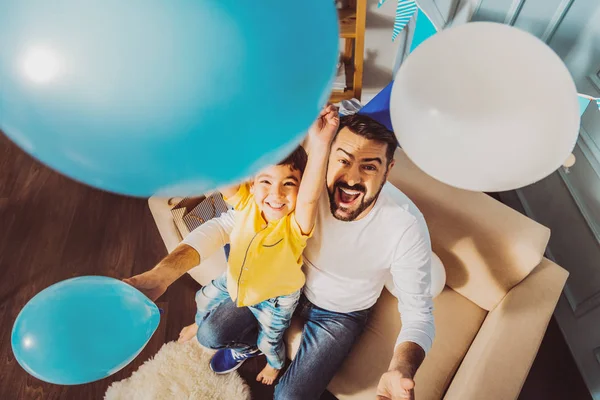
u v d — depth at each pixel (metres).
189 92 0.35
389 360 1.18
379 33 1.98
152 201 1.35
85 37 0.33
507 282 1.18
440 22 1.59
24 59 0.34
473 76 0.51
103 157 0.40
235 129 0.39
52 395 1.50
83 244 1.92
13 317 1.70
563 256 1.58
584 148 1.39
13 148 2.28
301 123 0.44
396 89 0.60
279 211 0.91
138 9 0.33
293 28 0.38
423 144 0.57
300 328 1.24
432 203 1.21
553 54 0.54
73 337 0.73
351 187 0.95
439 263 1.20
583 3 1.07
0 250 1.89
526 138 0.52
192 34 0.34
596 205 1.36
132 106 0.35
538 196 1.72
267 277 1.01
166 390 1.50
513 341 1.06
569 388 1.52
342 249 1.04
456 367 1.20
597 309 1.41
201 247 1.05
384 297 1.31
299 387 1.10
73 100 0.35
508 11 1.26
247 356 1.42
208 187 0.48
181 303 1.73
